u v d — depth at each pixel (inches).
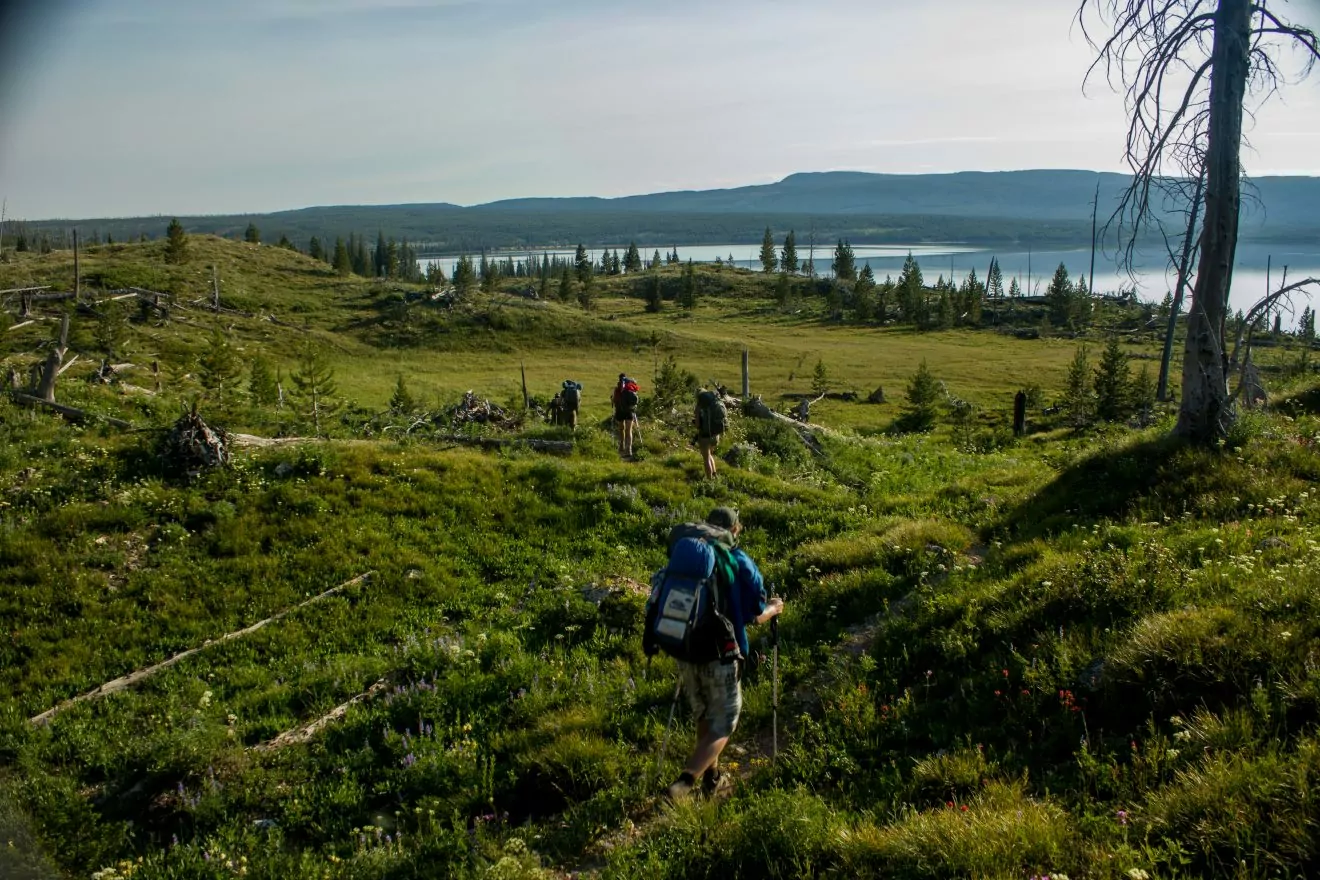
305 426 780.6
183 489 499.8
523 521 520.1
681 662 223.6
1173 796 167.5
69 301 2716.5
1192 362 462.0
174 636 371.9
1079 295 5570.9
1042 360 3905.0
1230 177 438.3
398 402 1529.3
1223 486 393.4
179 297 3321.9
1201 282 455.2
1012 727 222.7
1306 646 203.5
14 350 1918.1
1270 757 167.9
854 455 866.1
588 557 479.2
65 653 350.0
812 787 218.7
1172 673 213.2
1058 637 255.4
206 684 332.2
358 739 277.1
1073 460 549.3
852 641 314.8
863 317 5674.2
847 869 171.2
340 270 5044.3
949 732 229.8
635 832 209.6
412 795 242.2
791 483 659.4
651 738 255.6
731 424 866.8
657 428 909.8
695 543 221.3
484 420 995.3
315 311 3804.1
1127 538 337.4
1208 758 177.0
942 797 199.5
